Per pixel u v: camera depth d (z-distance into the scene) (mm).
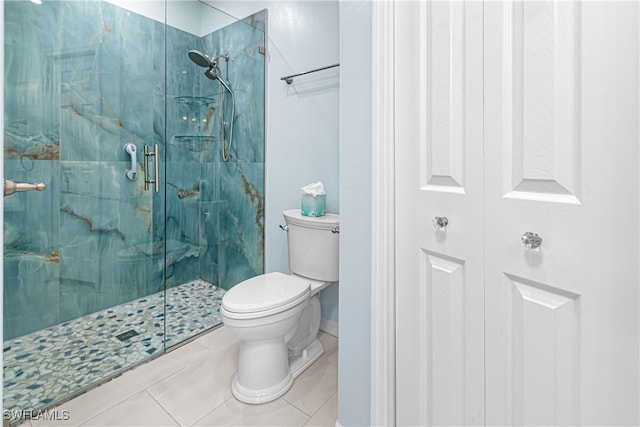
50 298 2037
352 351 1229
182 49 2590
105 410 1445
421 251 1004
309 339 1872
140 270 2496
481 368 860
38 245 1984
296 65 2102
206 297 2631
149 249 2539
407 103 1010
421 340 1016
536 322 744
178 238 2750
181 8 2561
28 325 1940
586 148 650
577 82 660
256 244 2457
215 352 1915
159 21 2443
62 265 2090
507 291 797
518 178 764
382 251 1073
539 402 747
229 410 1455
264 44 2262
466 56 855
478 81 830
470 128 854
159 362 1810
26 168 1938
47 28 1975
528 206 743
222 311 1486
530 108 733
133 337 2025
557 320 708
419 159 989
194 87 2703
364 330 1184
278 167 2262
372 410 1142
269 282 1737
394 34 1025
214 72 2541
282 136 2215
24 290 1929
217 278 2807
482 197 834
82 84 2133
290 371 1695
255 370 1533
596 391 660
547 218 712
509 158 779
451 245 914
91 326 2139
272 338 1547
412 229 1023
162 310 2395
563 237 689
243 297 1546
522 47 743
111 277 2336
